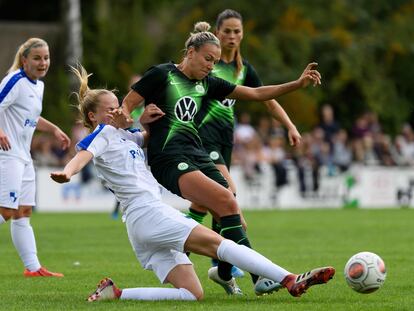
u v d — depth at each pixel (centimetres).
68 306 2805
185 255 2916
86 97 3038
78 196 8925
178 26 12444
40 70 3838
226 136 3694
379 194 9731
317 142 9581
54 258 4509
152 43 12112
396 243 5272
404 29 12812
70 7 12025
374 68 12469
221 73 3769
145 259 2908
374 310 2684
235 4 12544
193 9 12619
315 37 12450
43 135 9388
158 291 2897
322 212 8462
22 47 3838
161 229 2800
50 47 12838
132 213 2855
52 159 9044
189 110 3075
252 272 2745
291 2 12800
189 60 3067
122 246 5162
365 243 5278
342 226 6644
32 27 13100
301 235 5875
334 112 12525
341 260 4316
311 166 9450
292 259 4372
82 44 12056
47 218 7631
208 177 3003
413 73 12775
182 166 2964
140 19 12231
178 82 3077
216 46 3039
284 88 3127
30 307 2817
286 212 8488
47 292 3244
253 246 5097
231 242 2770
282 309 2686
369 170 9688
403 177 9812
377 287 2808
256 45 12069
